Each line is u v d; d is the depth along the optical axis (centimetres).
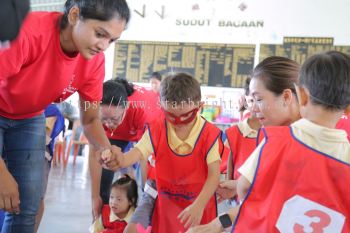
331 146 99
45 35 124
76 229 258
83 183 431
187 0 589
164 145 161
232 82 573
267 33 562
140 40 604
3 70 117
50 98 141
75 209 312
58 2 622
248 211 102
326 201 96
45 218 279
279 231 98
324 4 542
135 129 236
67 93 153
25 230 150
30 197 149
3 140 147
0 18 54
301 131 102
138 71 605
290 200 98
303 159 99
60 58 129
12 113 143
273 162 101
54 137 227
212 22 580
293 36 552
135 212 184
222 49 577
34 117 150
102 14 118
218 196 180
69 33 126
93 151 211
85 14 119
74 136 589
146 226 181
